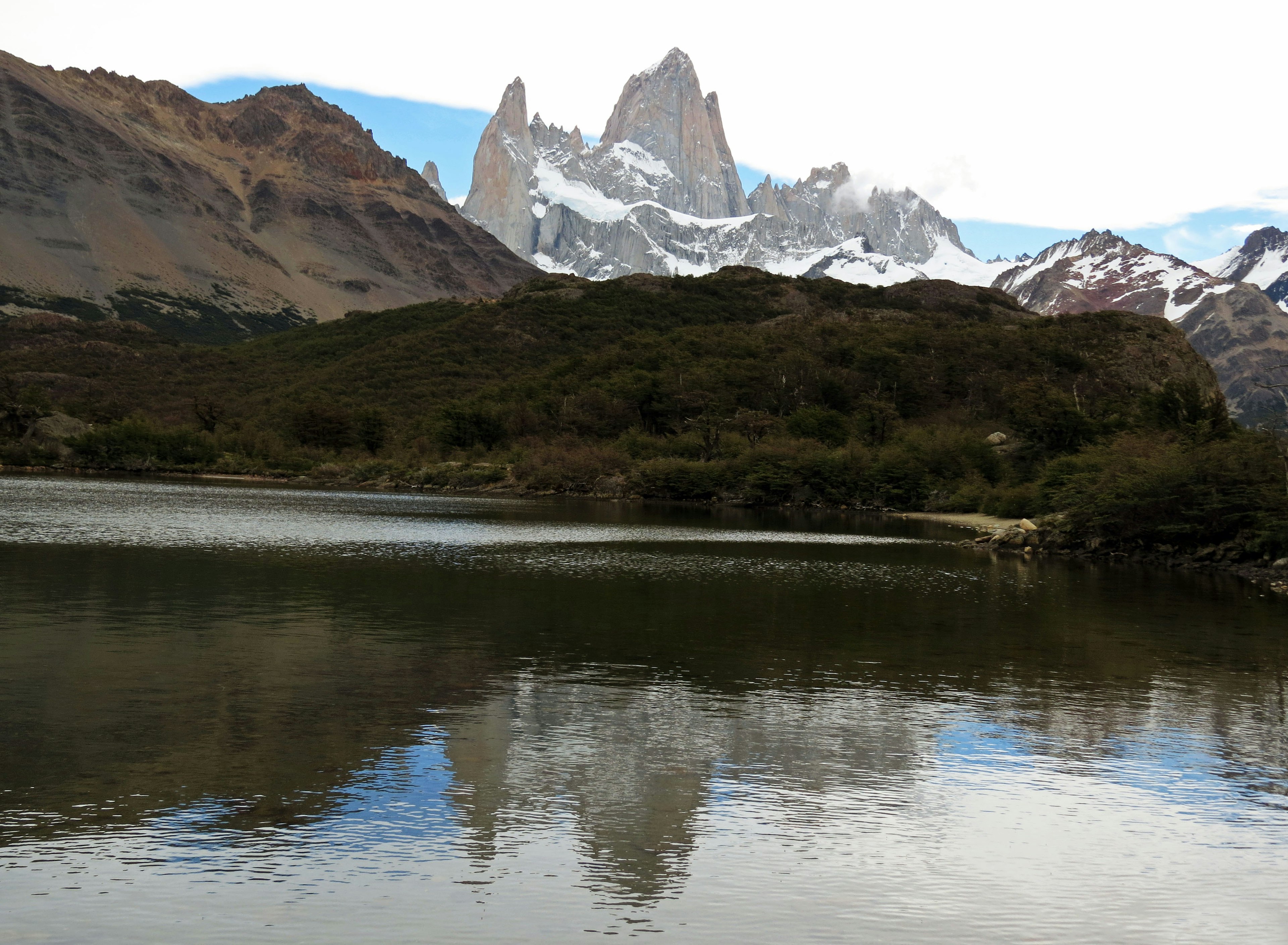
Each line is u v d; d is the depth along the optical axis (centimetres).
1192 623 2942
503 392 15050
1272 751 1678
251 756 1508
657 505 9144
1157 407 8544
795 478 9312
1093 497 5075
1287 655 2495
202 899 1066
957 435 9744
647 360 15262
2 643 2223
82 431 13112
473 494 10344
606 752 1584
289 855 1177
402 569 3728
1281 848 1275
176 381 19300
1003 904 1109
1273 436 4900
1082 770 1566
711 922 1052
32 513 5681
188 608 2730
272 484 10912
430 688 1947
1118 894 1141
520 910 1064
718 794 1411
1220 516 4706
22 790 1351
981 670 2253
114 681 1922
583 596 3200
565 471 10588
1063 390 14112
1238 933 1055
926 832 1299
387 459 12862
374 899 1077
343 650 2264
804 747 1641
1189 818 1371
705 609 3005
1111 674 2239
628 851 1213
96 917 1023
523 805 1348
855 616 2944
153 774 1423
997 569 4316
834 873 1173
